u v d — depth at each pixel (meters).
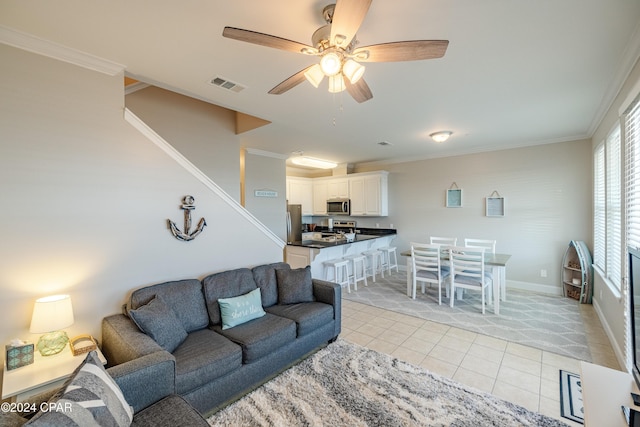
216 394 1.92
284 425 1.83
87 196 2.15
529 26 1.74
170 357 1.62
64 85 2.05
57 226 2.03
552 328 3.29
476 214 5.29
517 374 2.40
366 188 6.54
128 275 2.36
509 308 3.94
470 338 3.06
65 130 2.05
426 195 5.93
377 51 1.58
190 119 3.89
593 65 2.20
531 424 1.85
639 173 2.19
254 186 5.38
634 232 2.29
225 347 2.07
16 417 1.10
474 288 3.81
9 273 1.85
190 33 1.83
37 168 1.95
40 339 1.84
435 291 4.79
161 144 2.56
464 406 2.01
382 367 2.50
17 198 1.88
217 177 4.15
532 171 4.71
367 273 5.91
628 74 2.25
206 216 2.88
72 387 1.17
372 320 3.56
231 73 2.36
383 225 6.65
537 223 4.68
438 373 2.41
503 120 3.56
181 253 2.70
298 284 3.04
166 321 2.07
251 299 2.64
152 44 1.95
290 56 2.10
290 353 2.46
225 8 1.59
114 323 2.09
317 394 2.14
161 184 2.56
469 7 1.57
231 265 3.11
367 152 5.59
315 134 4.30
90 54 2.07
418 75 2.37
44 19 1.67
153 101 3.58
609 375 1.52
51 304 1.80
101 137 2.22
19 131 1.88
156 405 1.49
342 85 1.86
